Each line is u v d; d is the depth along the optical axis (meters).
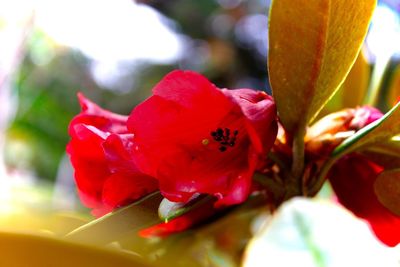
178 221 0.25
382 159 0.24
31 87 1.27
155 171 0.21
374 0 0.22
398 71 0.32
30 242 0.15
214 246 0.28
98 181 0.24
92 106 0.25
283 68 0.23
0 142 0.78
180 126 0.22
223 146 0.22
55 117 1.21
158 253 0.26
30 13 0.79
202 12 1.71
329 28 0.22
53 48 1.44
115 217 0.21
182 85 0.22
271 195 0.25
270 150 0.24
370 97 0.31
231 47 1.64
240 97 0.22
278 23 0.22
